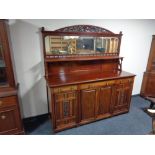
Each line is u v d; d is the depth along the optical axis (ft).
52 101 6.17
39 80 7.45
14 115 6.01
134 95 11.19
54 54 7.09
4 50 5.35
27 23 6.39
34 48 6.85
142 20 9.07
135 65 10.22
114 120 7.92
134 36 9.26
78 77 7.15
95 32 7.58
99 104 7.45
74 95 6.55
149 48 10.23
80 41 7.45
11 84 5.86
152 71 10.27
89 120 7.49
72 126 7.11
